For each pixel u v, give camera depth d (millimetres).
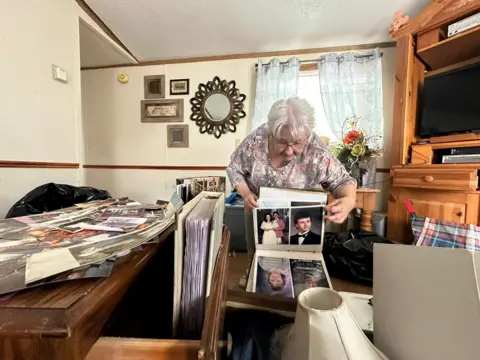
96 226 432
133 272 313
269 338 507
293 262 845
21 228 421
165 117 2768
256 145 1095
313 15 1950
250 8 1889
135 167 2865
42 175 1483
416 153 1805
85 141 2936
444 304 313
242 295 561
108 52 2451
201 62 2658
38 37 1456
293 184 1086
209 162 2721
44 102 1500
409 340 348
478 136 1561
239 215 2018
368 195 1945
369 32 2172
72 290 244
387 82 2326
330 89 2311
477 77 1579
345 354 324
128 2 1833
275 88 2410
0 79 1243
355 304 730
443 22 1631
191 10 1910
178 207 428
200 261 365
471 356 287
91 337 245
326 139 2268
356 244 1447
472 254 294
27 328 202
